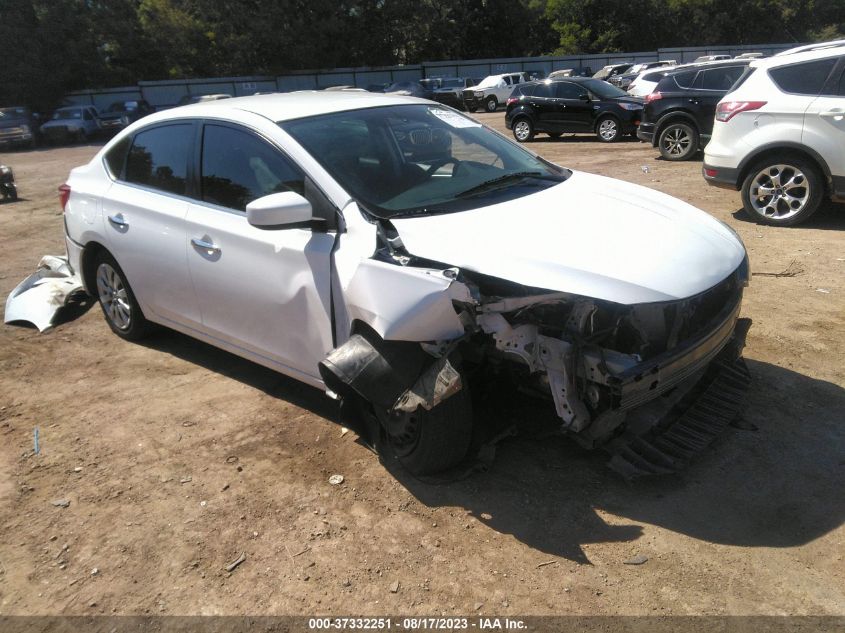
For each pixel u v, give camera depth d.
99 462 3.49
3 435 3.80
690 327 2.90
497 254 2.82
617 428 3.05
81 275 5.12
